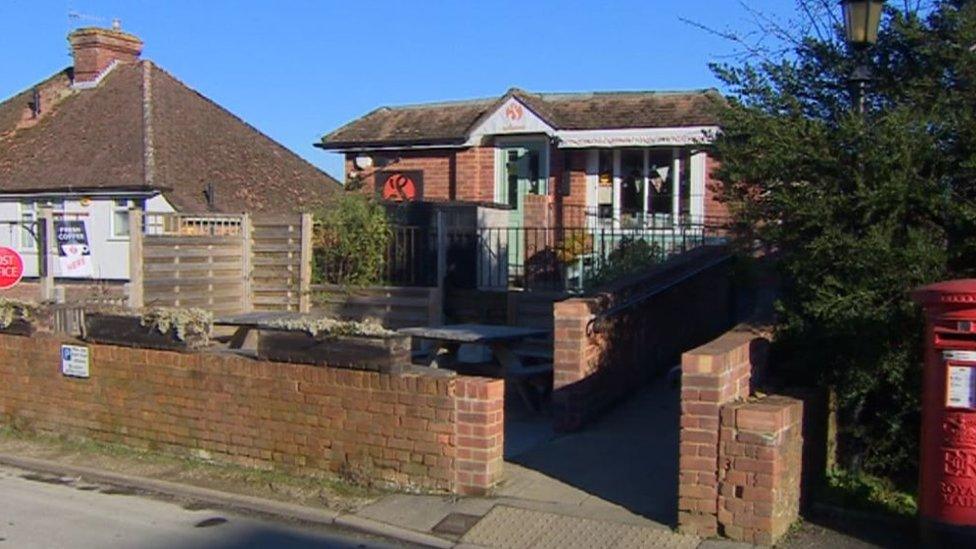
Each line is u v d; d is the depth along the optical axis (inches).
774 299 326.0
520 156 737.0
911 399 277.7
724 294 552.1
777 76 316.5
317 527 279.3
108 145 1061.1
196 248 534.9
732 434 254.1
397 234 545.0
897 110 281.4
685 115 661.9
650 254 524.1
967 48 281.4
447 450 295.1
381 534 269.4
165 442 348.8
